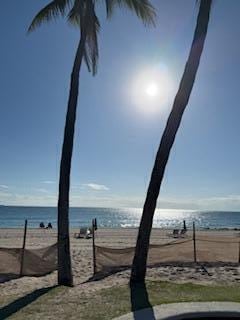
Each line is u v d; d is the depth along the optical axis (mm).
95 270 12617
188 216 156500
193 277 11141
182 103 9828
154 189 9750
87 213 150875
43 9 11703
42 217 99250
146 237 9672
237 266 13133
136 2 11469
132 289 8766
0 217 95375
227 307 7066
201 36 9836
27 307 7672
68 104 11219
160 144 9844
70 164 11047
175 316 6691
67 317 6879
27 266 12281
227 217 143375
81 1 11391
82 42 11383
